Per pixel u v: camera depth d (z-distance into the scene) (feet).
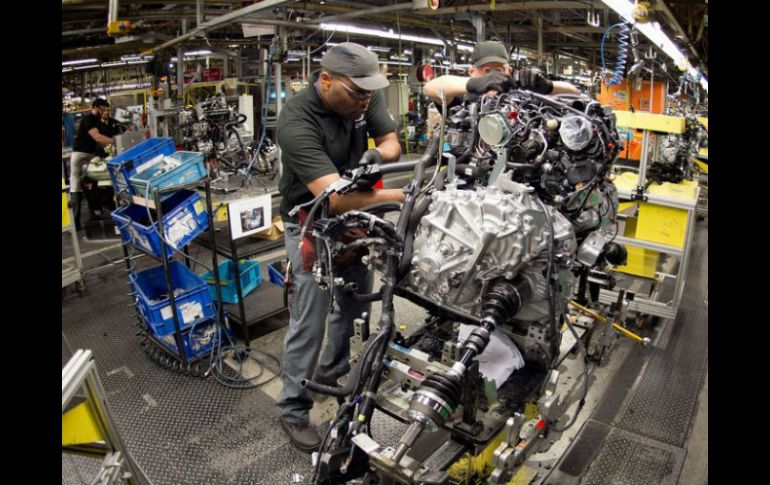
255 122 23.54
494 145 6.91
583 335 9.41
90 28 24.59
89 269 16.66
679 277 11.90
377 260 6.65
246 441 8.98
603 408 9.90
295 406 8.66
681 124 11.37
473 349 5.63
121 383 10.55
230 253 12.07
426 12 18.99
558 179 7.14
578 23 22.21
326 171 7.27
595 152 7.07
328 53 7.16
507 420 6.18
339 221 6.38
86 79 47.06
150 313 10.44
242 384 10.52
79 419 5.24
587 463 8.51
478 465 6.70
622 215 13.38
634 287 14.20
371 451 5.26
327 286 6.40
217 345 11.32
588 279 10.37
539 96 7.47
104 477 5.28
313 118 7.57
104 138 20.53
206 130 16.19
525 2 16.70
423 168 7.05
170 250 10.39
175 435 9.11
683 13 18.04
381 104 8.84
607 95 17.62
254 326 12.84
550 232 6.25
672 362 11.50
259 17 14.92
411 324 12.84
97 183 20.62
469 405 5.97
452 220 6.34
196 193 10.73
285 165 7.93
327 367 9.61
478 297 6.59
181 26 22.89
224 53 24.64
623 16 12.13
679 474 8.27
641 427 9.37
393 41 29.86
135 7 20.56
